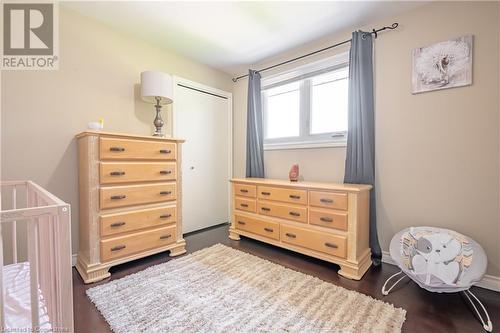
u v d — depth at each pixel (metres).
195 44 2.55
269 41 2.48
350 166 2.20
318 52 2.52
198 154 3.04
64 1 1.86
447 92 1.78
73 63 1.99
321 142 2.48
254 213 2.49
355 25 2.19
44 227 0.96
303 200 2.08
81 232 1.89
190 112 2.93
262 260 2.07
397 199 2.03
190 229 2.97
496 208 1.62
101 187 1.75
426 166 1.89
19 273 1.17
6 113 1.71
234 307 1.39
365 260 1.91
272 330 1.20
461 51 1.72
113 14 2.02
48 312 0.90
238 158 3.46
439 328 1.23
